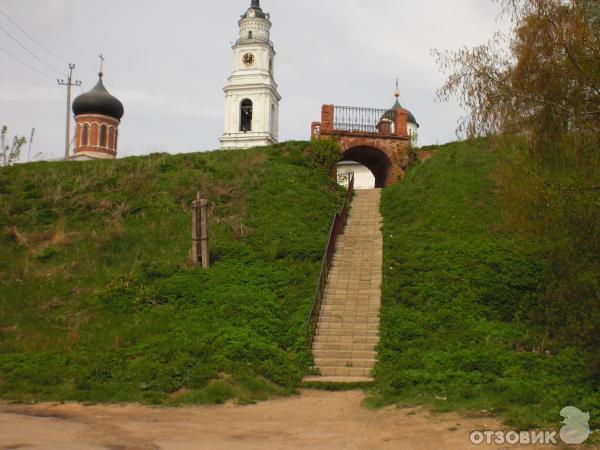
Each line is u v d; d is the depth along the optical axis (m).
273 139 55.00
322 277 19.23
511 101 12.46
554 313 16.38
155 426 10.05
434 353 14.80
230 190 27.08
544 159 12.22
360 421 10.53
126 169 28.86
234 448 8.63
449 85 13.20
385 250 21.97
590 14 11.88
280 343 16.06
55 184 27.00
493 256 20.05
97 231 23.14
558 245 12.40
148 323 16.78
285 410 11.53
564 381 12.37
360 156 34.22
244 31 56.47
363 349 15.98
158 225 23.84
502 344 15.23
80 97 50.78
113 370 13.71
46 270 20.38
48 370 13.67
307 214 25.17
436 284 18.83
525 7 12.37
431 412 10.77
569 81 11.72
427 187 27.19
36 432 9.29
